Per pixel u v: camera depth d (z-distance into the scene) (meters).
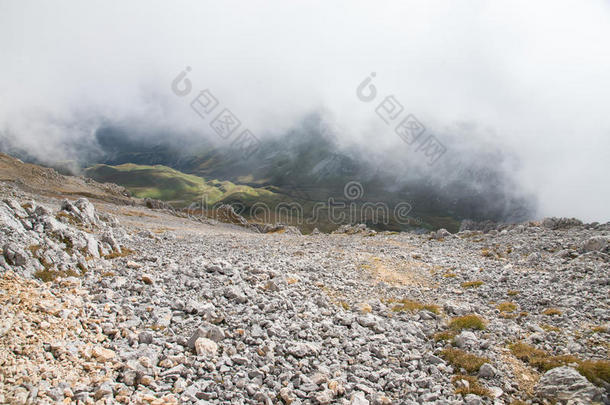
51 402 8.55
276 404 9.86
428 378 11.53
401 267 32.84
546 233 46.75
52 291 15.22
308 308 17.23
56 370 9.77
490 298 22.41
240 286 19.03
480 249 44.41
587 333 15.70
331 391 10.30
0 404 8.07
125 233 43.69
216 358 11.65
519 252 38.88
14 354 9.92
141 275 19.70
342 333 14.77
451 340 15.02
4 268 16.50
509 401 10.84
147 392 9.62
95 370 10.21
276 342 13.10
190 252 33.94
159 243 40.09
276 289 19.66
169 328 13.69
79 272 19.95
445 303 20.67
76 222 41.19
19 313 11.91
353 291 23.61
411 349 14.07
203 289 18.41
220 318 14.59
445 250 44.62
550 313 18.47
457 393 11.01
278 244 51.47
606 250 31.97
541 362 12.92
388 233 73.31
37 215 25.44
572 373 11.28
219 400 9.68
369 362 12.41
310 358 12.23
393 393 10.79
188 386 10.16
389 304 20.92
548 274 26.88
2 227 19.59
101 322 13.24
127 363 10.58
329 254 39.50
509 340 15.21
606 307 18.78
